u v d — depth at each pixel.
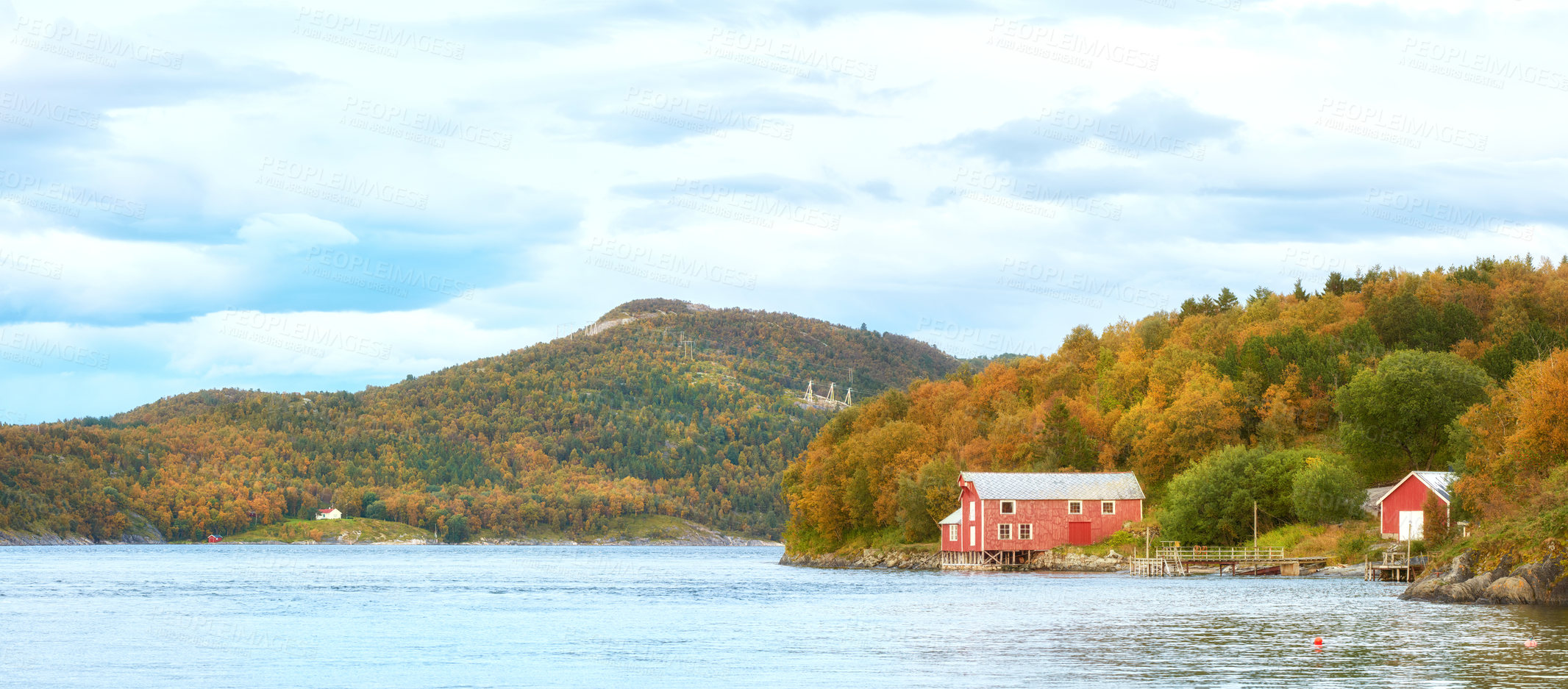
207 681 48.81
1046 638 59.44
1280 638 56.34
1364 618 64.50
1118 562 123.75
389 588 120.88
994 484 133.00
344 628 71.00
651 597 100.88
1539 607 68.19
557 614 81.19
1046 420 151.75
